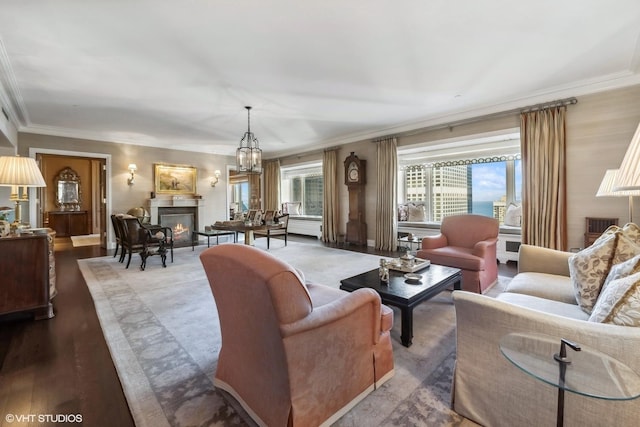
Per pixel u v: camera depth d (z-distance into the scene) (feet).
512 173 17.39
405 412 4.85
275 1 7.13
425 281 8.13
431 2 7.27
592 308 5.41
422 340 7.32
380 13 7.68
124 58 9.74
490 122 15.31
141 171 22.26
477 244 10.63
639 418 3.41
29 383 5.67
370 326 5.24
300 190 30.01
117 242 17.07
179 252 19.35
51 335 7.64
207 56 9.73
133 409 4.91
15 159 8.74
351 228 21.29
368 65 10.57
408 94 13.38
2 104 12.88
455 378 4.84
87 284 11.98
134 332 7.73
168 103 14.11
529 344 3.68
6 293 8.16
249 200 30.25
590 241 11.94
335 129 19.71
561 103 12.89
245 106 14.69
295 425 4.02
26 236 8.43
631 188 4.21
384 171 19.70
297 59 10.05
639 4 7.40
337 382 4.63
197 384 5.59
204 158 25.48
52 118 16.29
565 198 12.95
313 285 6.96
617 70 11.14
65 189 28.35
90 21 7.73
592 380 3.01
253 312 4.19
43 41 8.63
